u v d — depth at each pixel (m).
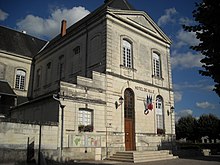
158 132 19.17
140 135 17.42
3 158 10.71
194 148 23.12
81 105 14.13
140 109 17.94
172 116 20.83
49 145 12.31
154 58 20.80
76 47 19.62
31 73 26.70
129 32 18.62
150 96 19.03
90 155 14.01
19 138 11.38
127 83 17.38
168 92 21.05
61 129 12.98
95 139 14.44
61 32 24.75
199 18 6.45
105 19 17.08
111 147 15.22
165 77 21.19
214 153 22.78
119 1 20.31
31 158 11.59
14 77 25.48
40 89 24.36
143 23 20.11
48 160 12.09
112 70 16.53
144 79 18.94
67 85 13.72
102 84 15.66
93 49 17.69
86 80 14.79
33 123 11.95
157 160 14.77
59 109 13.14
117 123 16.00
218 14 6.16
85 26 18.89
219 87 6.42
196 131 43.84
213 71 6.36
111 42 16.89
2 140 10.84
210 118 43.06
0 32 27.09
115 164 12.35
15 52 26.17
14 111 19.53
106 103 15.58
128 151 15.12
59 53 22.03
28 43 29.22
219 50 6.25
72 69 19.64
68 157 12.95
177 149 20.44
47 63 23.98
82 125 13.96
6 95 21.81
